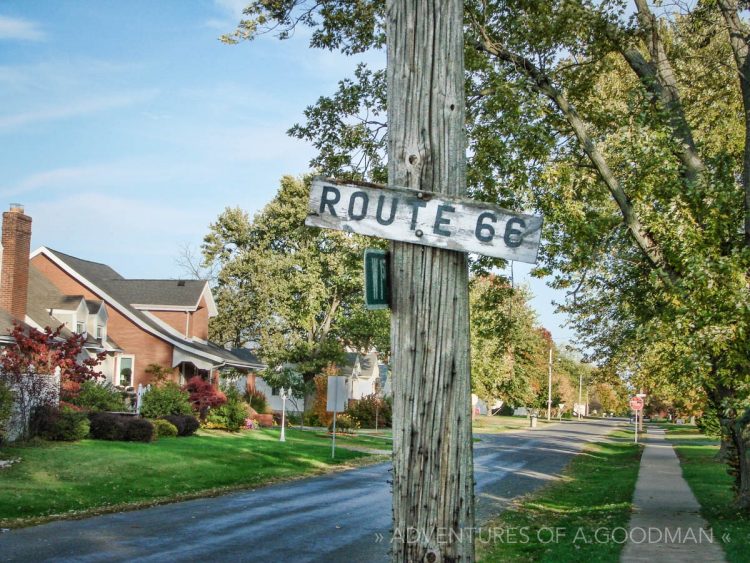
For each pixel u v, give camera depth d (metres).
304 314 50.97
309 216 3.96
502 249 3.84
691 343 12.01
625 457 34.81
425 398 3.90
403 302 3.97
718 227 13.13
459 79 4.14
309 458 27.62
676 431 70.50
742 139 17.12
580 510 16.48
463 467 3.91
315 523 14.76
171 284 45.00
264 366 50.97
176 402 31.08
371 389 72.75
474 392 59.91
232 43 13.56
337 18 14.41
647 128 13.52
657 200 13.95
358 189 3.95
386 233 3.91
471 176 13.83
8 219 29.98
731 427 15.27
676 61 17.12
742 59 13.78
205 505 16.78
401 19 4.15
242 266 63.44
